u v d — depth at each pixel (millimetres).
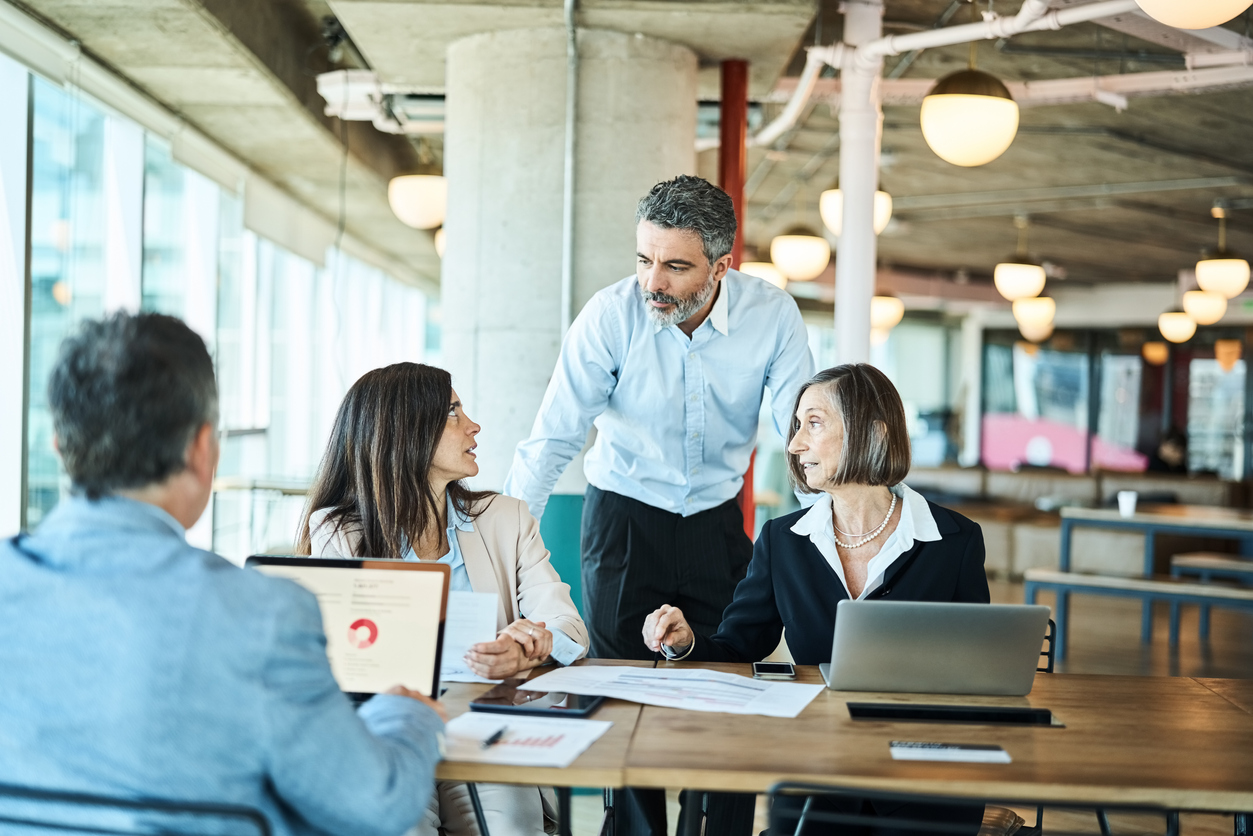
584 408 2852
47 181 4559
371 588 1768
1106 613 7559
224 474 7277
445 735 1545
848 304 4602
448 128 4414
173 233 6238
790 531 2309
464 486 2344
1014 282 8930
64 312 4742
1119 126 6930
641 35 4223
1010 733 1696
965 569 2209
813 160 7980
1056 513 9375
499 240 4230
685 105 4371
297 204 8438
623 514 2900
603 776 1458
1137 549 8430
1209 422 14133
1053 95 5453
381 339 12156
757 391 2855
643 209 2543
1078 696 1945
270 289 8188
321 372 9742
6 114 4199
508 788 2072
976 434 15766
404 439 2164
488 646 1925
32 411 4441
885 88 5598
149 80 5039
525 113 4203
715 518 2914
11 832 1192
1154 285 14508
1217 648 6285
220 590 1192
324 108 6043
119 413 1216
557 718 1698
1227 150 7434
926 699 1854
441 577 1761
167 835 1170
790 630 2238
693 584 2895
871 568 2201
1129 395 14727
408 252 11344
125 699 1152
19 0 3963
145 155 5586
